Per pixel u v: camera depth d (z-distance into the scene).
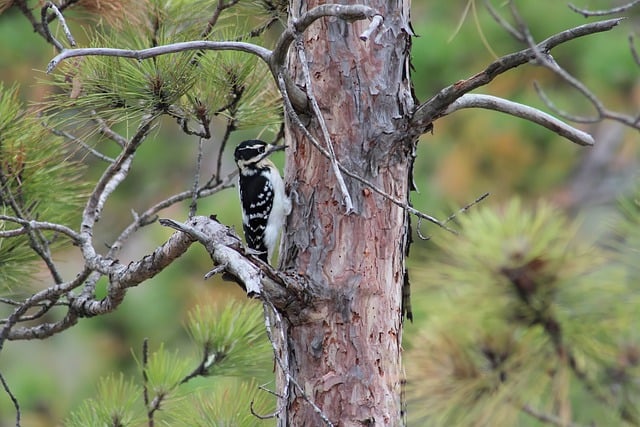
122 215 18.42
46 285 12.21
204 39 8.71
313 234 7.68
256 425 8.54
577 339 7.13
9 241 9.09
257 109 8.93
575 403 7.55
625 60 16.03
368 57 7.64
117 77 7.90
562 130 7.95
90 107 8.07
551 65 6.56
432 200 16.17
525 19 15.84
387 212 7.69
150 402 8.94
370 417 7.60
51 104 8.09
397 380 7.73
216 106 8.32
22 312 9.13
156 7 8.80
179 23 9.02
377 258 7.66
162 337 15.94
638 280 7.07
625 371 7.21
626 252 7.14
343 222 7.64
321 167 7.68
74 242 8.92
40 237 9.22
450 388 7.34
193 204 8.58
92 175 15.73
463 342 7.39
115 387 8.92
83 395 15.66
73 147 10.09
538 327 7.30
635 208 7.38
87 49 6.97
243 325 9.21
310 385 7.64
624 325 7.02
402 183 7.78
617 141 18.33
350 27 7.63
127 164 9.56
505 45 15.97
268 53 7.13
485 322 7.27
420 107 7.61
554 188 17.45
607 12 7.71
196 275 16.11
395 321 7.77
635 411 7.21
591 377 7.27
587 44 16.36
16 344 16.44
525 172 17.19
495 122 16.89
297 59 7.81
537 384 7.14
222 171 18.64
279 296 7.43
